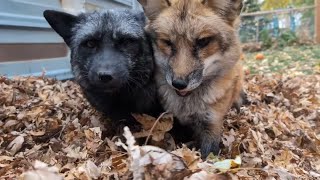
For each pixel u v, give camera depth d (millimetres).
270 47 2219
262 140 445
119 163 333
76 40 442
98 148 382
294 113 604
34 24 721
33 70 718
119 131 442
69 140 408
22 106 497
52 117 470
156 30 409
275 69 1290
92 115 477
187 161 315
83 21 454
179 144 434
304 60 1479
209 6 405
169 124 406
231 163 332
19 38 678
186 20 387
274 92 732
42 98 540
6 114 458
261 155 396
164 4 412
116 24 419
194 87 379
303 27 2414
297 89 761
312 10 2410
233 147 408
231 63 418
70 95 581
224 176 293
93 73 396
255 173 347
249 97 646
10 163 342
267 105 632
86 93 453
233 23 426
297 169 380
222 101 418
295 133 487
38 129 435
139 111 440
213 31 390
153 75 435
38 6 749
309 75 1073
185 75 373
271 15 2457
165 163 267
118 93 427
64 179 283
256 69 1312
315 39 2223
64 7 852
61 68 825
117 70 391
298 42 2219
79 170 307
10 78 609
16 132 414
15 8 669
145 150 270
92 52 423
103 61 396
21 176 285
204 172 279
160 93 429
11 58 657
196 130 429
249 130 453
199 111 411
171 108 423
